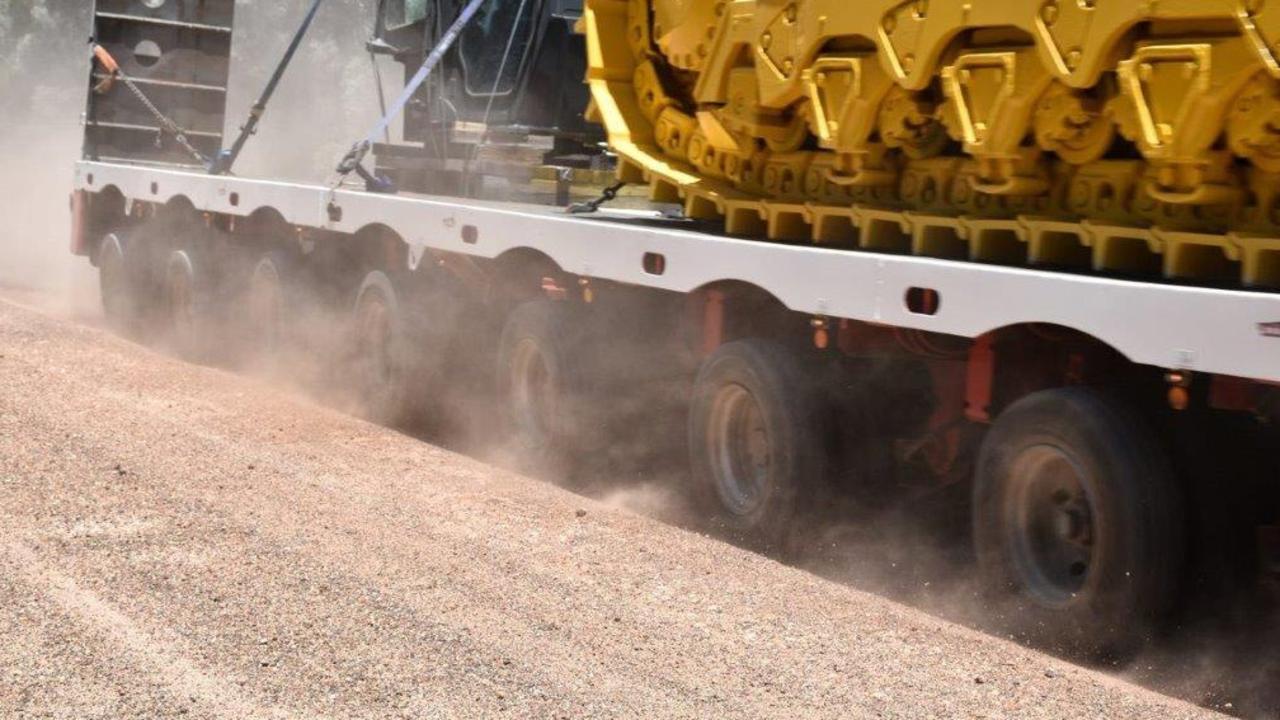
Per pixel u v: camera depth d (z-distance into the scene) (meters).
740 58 9.22
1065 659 6.65
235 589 6.80
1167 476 6.37
